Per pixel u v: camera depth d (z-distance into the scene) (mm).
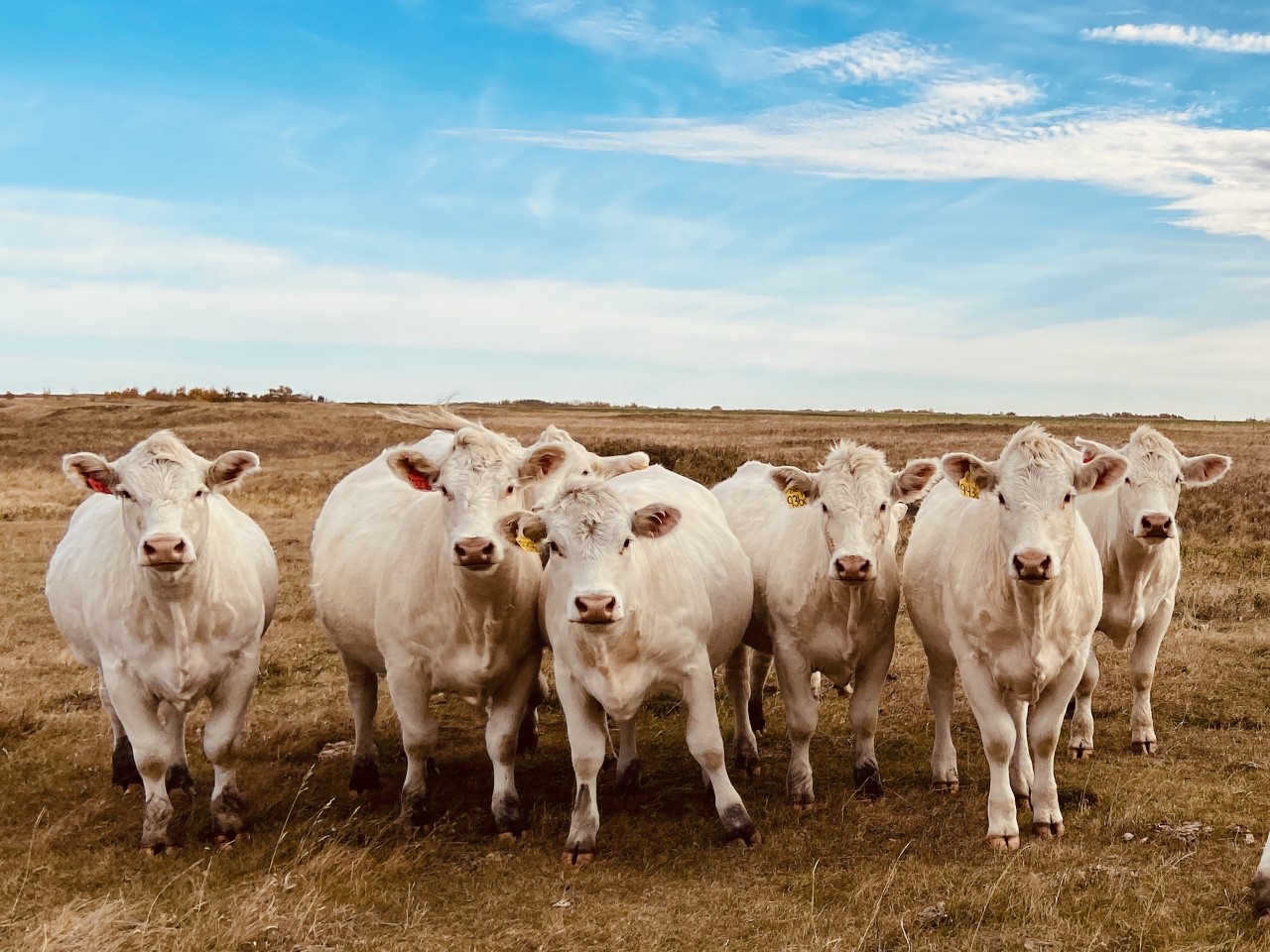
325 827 7023
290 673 10922
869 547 6805
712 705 6832
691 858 6414
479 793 7719
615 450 30672
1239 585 12898
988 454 30109
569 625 6430
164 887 6090
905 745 8547
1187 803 6840
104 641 6770
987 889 5629
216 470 6664
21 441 42531
